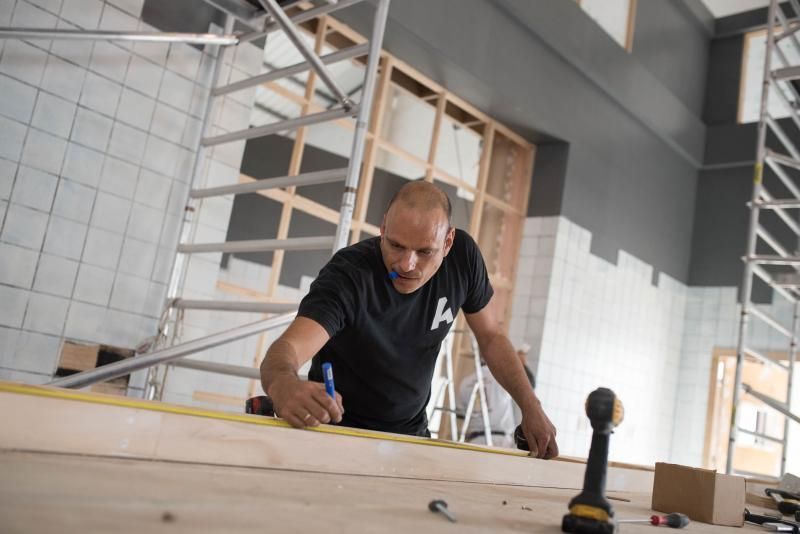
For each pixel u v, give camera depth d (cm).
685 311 766
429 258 156
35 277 296
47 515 53
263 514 67
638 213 691
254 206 459
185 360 295
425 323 179
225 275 441
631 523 109
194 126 347
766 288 721
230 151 364
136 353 320
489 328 204
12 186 291
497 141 620
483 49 520
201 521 60
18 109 292
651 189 711
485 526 82
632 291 683
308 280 486
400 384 181
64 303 304
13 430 83
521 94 553
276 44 527
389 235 154
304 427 116
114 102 320
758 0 765
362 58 507
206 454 100
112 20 320
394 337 175
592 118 628
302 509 73
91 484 68
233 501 71
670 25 738
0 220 288
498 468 151
